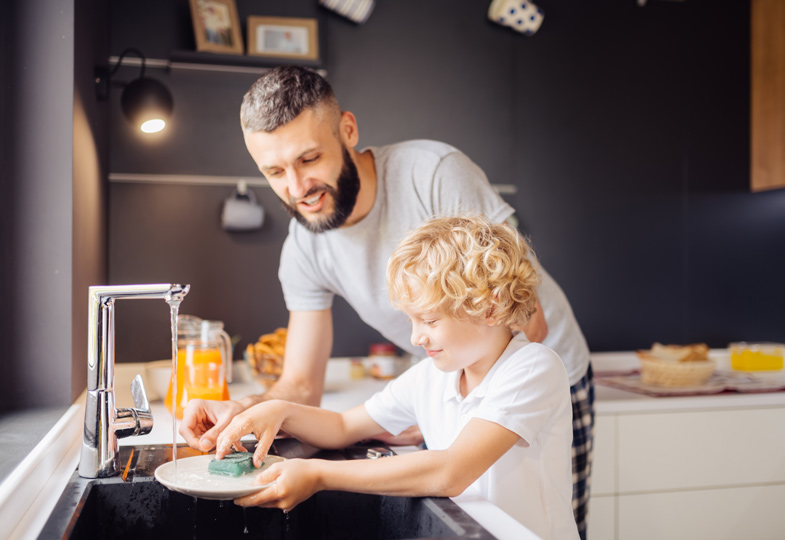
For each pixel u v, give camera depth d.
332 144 1.14
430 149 1.31
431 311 0.87
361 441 1.14
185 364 1.46
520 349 0.95
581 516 1.35
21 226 1.28
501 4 2.50
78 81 1.39
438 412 1.03
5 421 1.14
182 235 2.32
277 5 2.37
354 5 2.38
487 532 0.69
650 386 2.22
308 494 0.80
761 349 2.55
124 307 1.47
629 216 2.69
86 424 0.88
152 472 0.91
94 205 1.71
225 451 0.92
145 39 2.27
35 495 0.82
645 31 2.71
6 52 1.29
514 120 2.59
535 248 2.60
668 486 1.99
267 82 1.11
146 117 1.90
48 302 1.28
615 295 2.67
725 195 2.77
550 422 0.93
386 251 1.31
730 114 2.77
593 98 2.66
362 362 2.36
